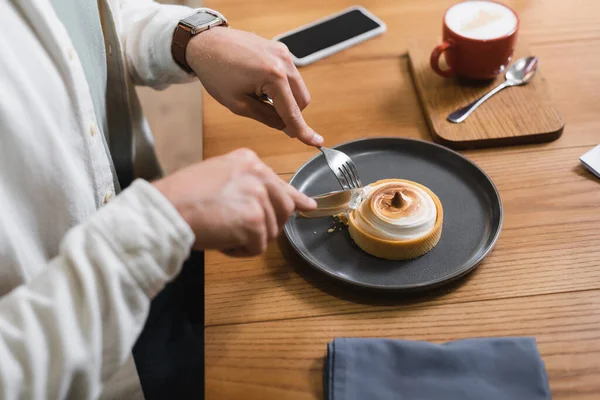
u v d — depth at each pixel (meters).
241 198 0.57
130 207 0.52
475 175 0.81
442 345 0.62
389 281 0.69
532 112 0.90
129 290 0.52
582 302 0.66
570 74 0.97
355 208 0.75
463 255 0.72
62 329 0.49
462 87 0.96
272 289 0.70
